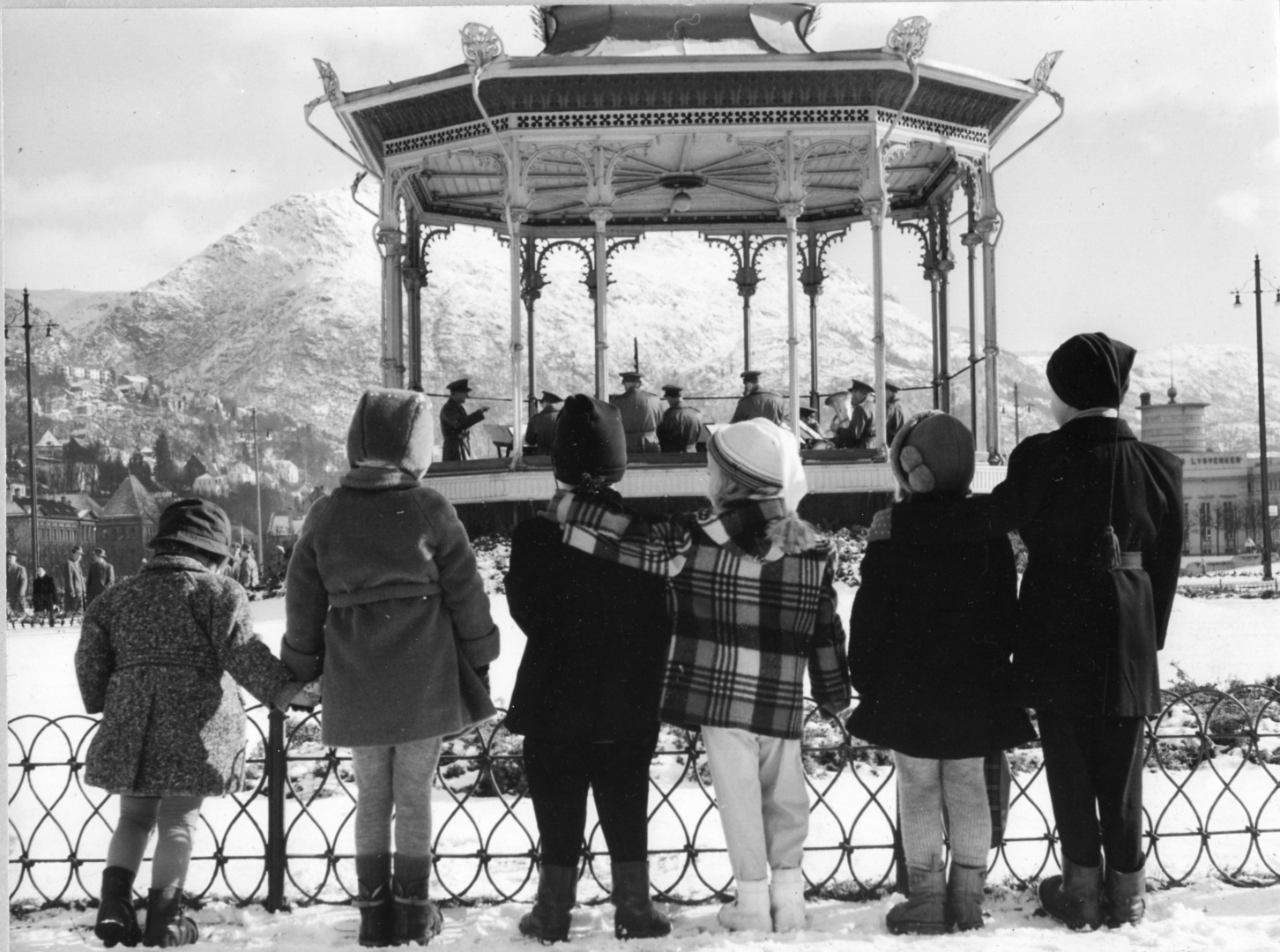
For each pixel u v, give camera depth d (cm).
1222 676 999
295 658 521
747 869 503
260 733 559
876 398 1694
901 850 550
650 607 507
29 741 893
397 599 504
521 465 1669
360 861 500
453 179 2023
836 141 1698
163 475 5078
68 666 1201
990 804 536
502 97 1662
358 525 506
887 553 517
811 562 517
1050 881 529
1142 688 511
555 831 498
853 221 2209
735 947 475
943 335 2117
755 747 509
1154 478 538
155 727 504
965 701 501
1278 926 500
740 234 2275
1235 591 1902
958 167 1811
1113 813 514
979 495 523
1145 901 539
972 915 507
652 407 1698
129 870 501
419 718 494
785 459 516
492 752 742
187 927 502
